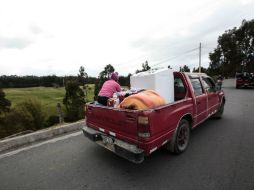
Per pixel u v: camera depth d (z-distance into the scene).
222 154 3.94
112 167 3.62
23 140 4.89
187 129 4.21
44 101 62.00
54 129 5.53
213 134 5.19
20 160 4.02
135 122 3.06
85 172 3.46
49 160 3.98
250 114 7.46
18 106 37.41
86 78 83.38
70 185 3.08
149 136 3.00
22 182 3.23
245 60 37.62
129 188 2.94
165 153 4.09
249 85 19.11
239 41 37.28
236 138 4.82
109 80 5.02
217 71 44.00
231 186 2.86
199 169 3.38
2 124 34.47
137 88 4.89
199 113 4.88
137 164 3.68
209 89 5.82
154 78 4.45
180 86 4.78
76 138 5.24
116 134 3.47
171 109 3.60
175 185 2.95
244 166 3.43
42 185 3.12
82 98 42.09
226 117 7.12
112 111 3.48
